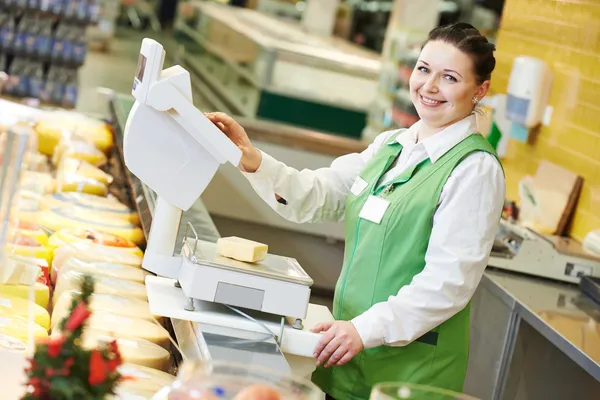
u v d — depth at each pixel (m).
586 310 3.78
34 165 3.30
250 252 2.42
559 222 4.50
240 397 1.33
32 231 3.04
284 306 2.38
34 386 1.34
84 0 7.40
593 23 4.52
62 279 2.69
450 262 2.55
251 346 2.22
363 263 2.74
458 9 7.81
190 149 2.38
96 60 10.54
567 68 4.70
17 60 7.38
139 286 2.80
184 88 2.33
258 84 7.46
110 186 4.02
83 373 1.34
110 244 3.11
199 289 2.32
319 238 5.69
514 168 5.09
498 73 5.40
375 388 1.40
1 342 2.08
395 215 2.68
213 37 9.48
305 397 1.37
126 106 4.98
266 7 11.25
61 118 4.71
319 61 7.44
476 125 2.76
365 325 2.52
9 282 2.48
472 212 2.58
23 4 7.28
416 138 2.82
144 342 2.29
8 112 4.42
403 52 6.90
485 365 3.93
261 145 5.60
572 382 3.86
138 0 13.93
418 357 2.69
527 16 5.16
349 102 7.57
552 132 4.75
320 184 3.01
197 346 2.20
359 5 9.83
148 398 1.88
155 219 2.47
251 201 5.59
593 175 4.38
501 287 3.92
